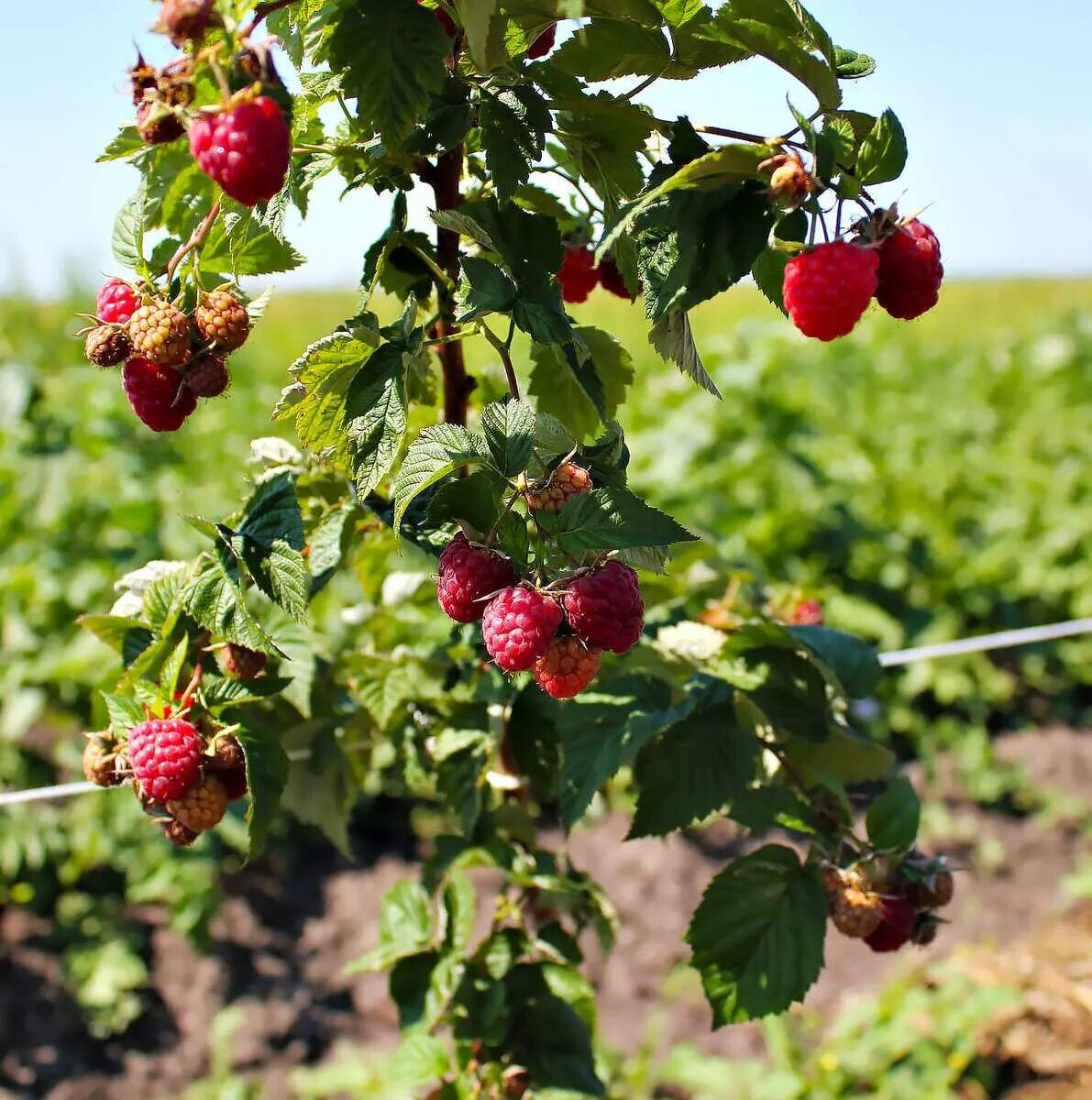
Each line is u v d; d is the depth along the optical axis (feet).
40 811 3.90
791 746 1.63
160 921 3.87
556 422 1.26
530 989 1.71
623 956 3.71
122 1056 3.42
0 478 4.90
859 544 5.40
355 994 3.66
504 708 1.67
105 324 1.26
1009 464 6.39
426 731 1.76
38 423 5.20
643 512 1.14
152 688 1.36
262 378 9.01
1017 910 3.86
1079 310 11.24
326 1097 3.24
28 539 4.81
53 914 3.80
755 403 5.75
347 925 3.92
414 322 1.31
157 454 5.39
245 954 3.78
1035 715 5.25
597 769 1.52
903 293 1.20
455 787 1.69
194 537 4.57
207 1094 3.25
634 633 1.16
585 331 1.52
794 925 1.47
